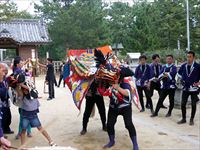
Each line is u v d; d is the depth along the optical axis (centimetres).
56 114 1102
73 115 1081
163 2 3944
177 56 3312
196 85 903
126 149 698
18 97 678
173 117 1025
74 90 786
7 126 834
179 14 3772
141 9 3962
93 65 775
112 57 759
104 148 708
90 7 3934
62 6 4425
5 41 3259
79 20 3738
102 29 3856
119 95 680
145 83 1109
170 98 1023
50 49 4219
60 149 336
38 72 3278
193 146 714
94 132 848
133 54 3353
